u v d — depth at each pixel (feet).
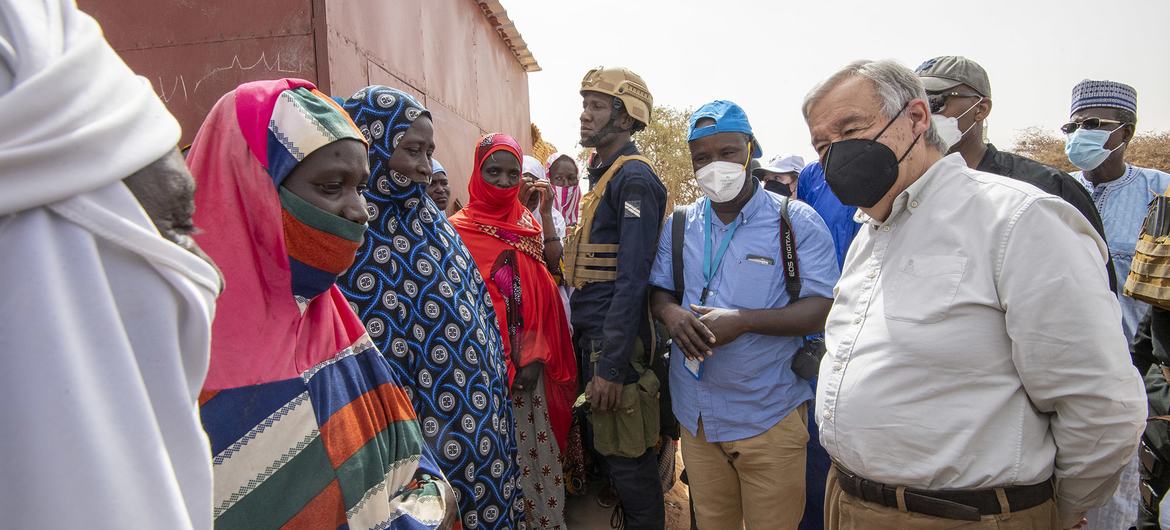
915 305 5.40
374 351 5.20
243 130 4.50
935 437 5.29
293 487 4.23
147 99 2.35
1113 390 4.84
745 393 8.63
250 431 4.12
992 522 5.22
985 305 5.14
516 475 8.52
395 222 7.30
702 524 9.32
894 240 5.75
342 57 9.21
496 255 10.18
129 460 1.94
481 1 17.79
